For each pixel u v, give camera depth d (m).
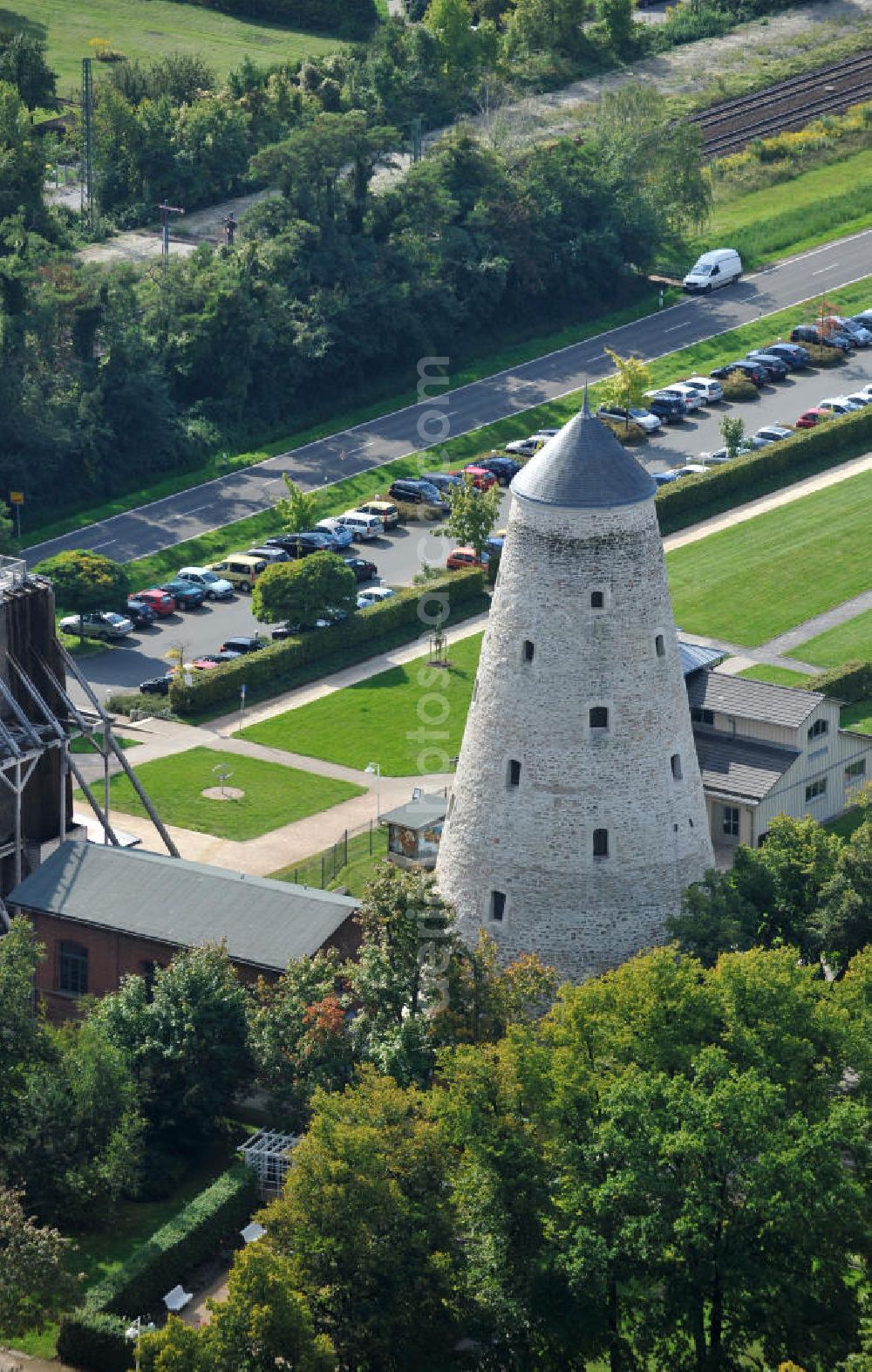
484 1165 138.38
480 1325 137.75
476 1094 140.00
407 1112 142.75
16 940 158.25
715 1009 144.00
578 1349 137.50
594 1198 135.25
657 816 159.25
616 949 159.12
